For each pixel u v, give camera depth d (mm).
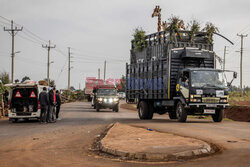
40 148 8891
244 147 7953
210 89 15961
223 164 6141
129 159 7223
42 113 17781
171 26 18844
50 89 18062
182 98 16469
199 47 19062
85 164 6754
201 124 15281
